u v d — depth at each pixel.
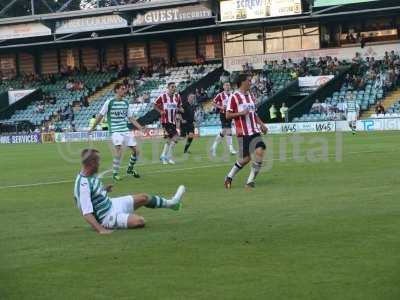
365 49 89.00
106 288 13.44
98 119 34.59
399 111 76.88
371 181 28.39
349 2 81.56
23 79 110.38
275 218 20.19
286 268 14.31
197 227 19.23
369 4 81.81
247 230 18.48
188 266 14.81
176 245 16.91
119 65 106.44
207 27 91.62
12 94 106.69
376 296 12.25
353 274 13.66
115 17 93.88
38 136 91.31
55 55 111.19
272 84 88.06
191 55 102.06
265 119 81.38
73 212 23.81
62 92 104.38
